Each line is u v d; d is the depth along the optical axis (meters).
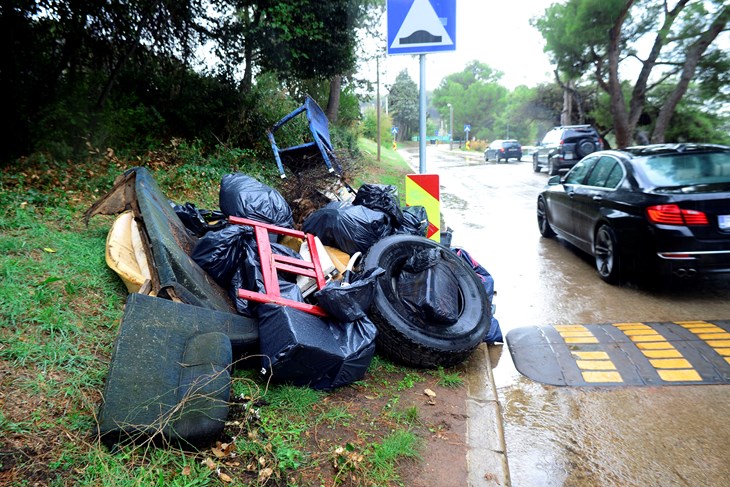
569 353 4.59
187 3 10.48
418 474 2.83
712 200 5.50
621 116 20.31
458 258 4.98
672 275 5.75
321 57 11.87
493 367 4.43
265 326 3.47
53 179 6.47
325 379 3.47
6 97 7.12
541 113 43.41
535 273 7.20
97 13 8.79
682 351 4.50
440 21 6.02
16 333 3.06
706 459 3.12
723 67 19.41
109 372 2.61
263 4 10.72
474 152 55.84
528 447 3.27
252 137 11.27
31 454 2.35
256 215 5.18
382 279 4.28
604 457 3.17
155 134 9.71
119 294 3.88
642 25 20.14
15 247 4.10
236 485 2.46
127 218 4.36
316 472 2.70
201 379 2.72
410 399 3.63
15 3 7.25
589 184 7.52
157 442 2.52
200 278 3.87
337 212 5.12
